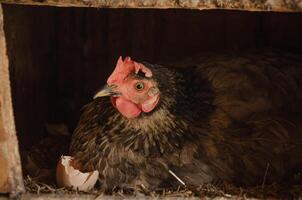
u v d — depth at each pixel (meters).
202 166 2.26
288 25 3.21
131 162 2.26
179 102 2.27
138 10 3.24
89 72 3.28
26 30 2.89
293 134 2.39
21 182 1.92
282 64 2.63
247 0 1.77
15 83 2.76
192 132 2.28
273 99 2.47
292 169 2.36
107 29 3.26
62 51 3.25
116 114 2.27
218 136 2.31
